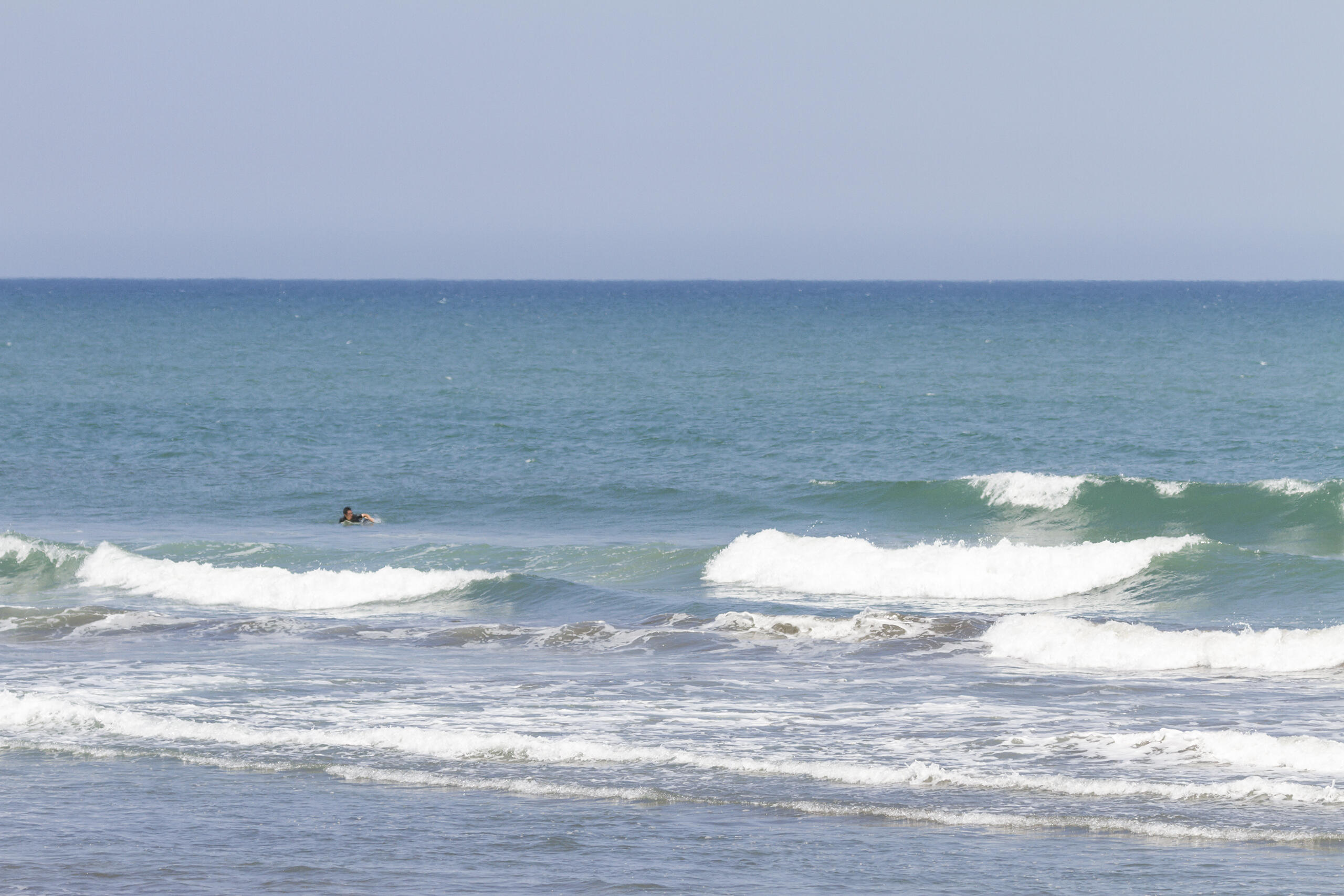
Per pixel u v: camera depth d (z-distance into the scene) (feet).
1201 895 109.60
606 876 116.47
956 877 115.14
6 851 124.16
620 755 154.71
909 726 168.86
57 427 614.75
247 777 148.87
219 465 507.71
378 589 289.94
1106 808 132.87
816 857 120.98
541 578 287.69
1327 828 124.77
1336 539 355.77
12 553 319.88
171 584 301.43
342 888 113.91
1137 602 270.46
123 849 124.57
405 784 145.48
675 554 320.70
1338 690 185.88
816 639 229.04
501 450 544.62
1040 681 195.72
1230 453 520.83
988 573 288.51
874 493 422.41
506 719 174.40
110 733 167.53
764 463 506.07
